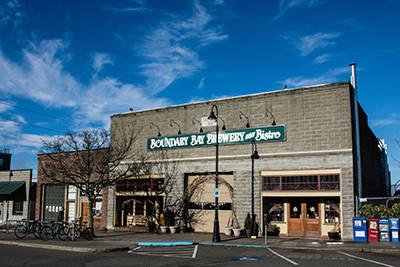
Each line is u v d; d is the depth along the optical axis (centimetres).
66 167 2633
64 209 3173
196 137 2597
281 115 2312
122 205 2878
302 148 2214
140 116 2889
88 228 2197
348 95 2131
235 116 2473
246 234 2234
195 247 1858
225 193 2462
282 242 1964
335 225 2095
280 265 1307
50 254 1599
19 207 3691
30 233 2358
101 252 1677
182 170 2622
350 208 2028
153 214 2734
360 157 2270
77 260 1431
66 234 2141
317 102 2211
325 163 2133
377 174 3120
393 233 1920
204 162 2545
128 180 2834
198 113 2630
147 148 2805
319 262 1373
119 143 2945
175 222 2591
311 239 2095
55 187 3281
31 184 3681
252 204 2308
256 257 1513
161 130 2769
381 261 1398
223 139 2481
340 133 2120
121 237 2269
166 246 1920
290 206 2252
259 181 2309
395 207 1994
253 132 2381
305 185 2173
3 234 2500
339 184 2083
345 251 1686
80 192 3114
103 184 2447
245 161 2381
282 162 2259
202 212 2534
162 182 2719
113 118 3017
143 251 1714
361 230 1956
